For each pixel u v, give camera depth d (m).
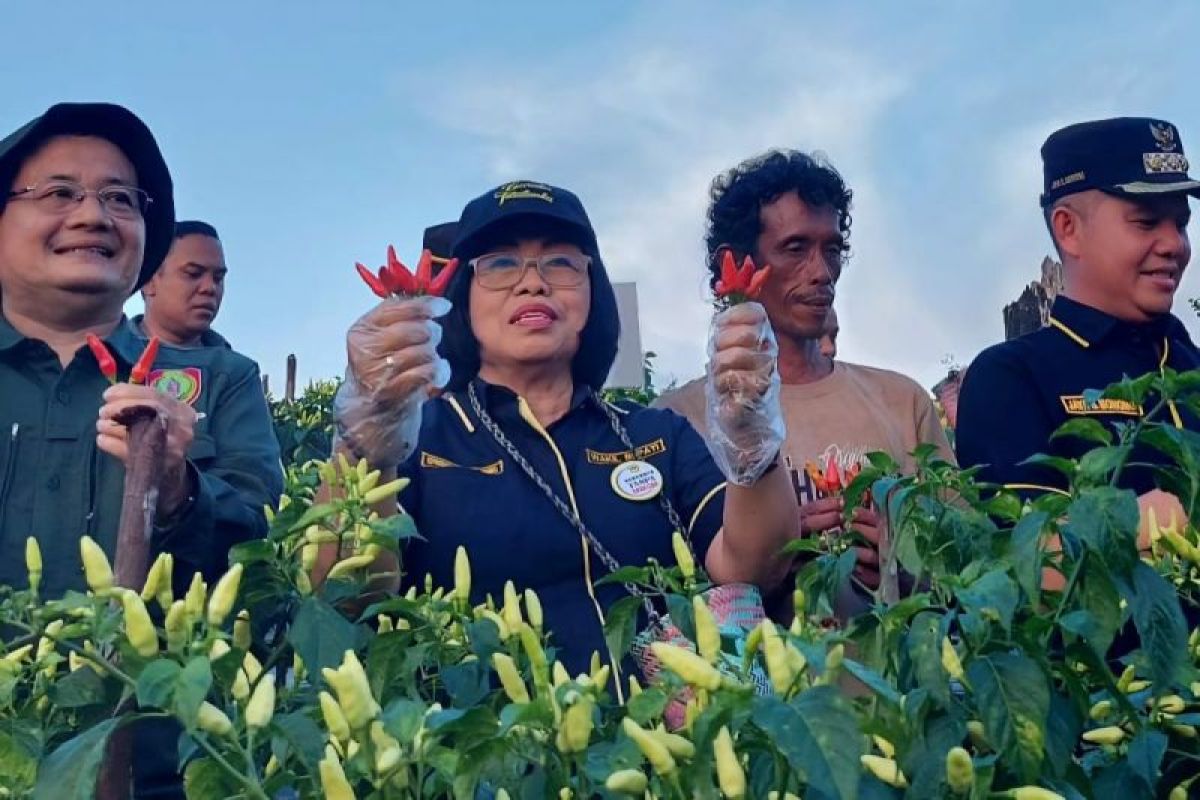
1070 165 3.78
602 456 3.29
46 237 3.23
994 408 3.56
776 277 4.07
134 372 2.28
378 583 2.65
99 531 3.08
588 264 3.46
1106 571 1.88
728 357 2.56
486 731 1.66
